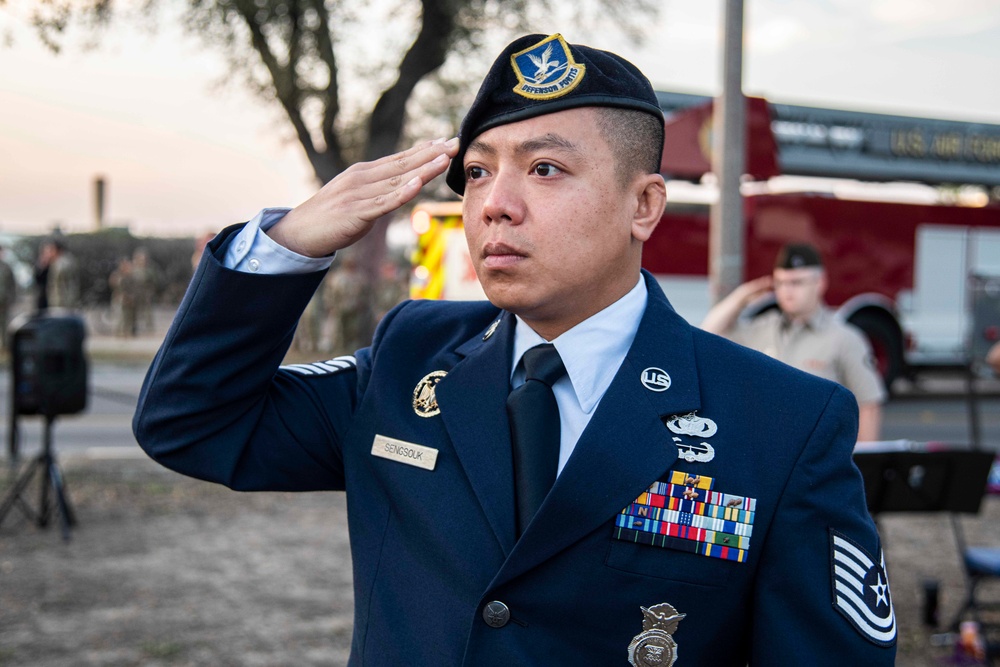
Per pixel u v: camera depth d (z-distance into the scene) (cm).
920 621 437
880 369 1162
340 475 149
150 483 657
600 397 129
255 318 129
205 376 132
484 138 124
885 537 541
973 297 643
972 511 385
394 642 125
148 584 452
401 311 155
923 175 1384
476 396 132
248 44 1134
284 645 383
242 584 456
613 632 118
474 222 126
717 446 123
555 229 121
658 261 1020
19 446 820
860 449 369
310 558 500
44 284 1555
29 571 466
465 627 121
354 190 127
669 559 119
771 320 409
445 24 1142
